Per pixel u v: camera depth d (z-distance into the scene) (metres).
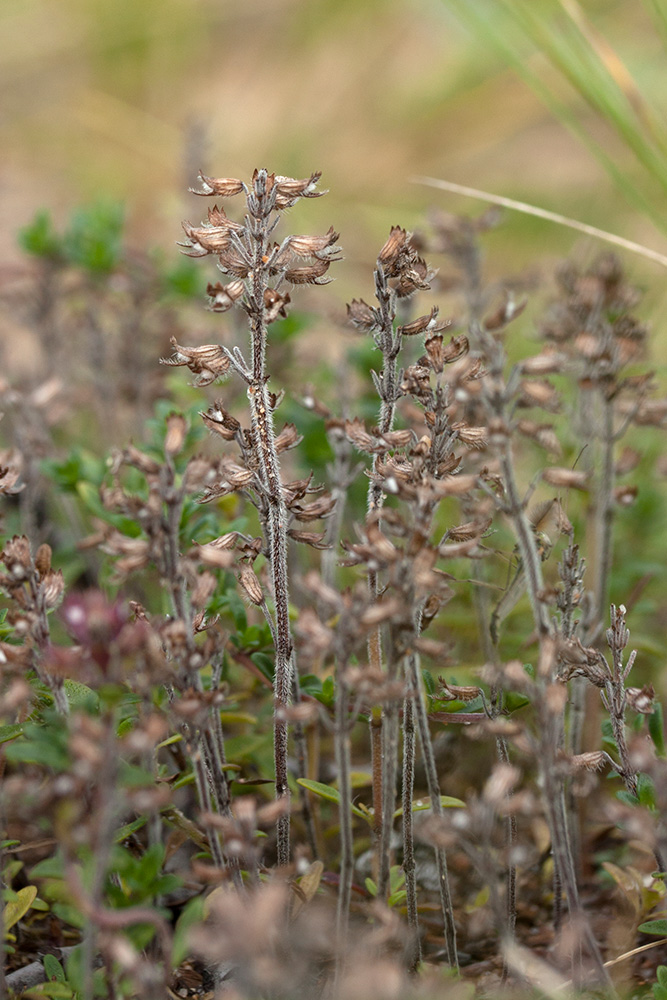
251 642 3.59
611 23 10.47
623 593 4.86
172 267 5.91
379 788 3.20
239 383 5.46
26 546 2.58
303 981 2.71
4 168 11.69
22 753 2.28
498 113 11.79
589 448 4.23
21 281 6.50
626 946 3.37
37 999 2.77
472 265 5.16
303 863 2.50
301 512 2.98
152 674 2.36
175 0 13.36
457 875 3.79
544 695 2.49
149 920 2.21
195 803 3.81
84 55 13.23
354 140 12.23
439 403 2.84
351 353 5.14
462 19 6.67
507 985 3.10
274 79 13.16
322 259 2.80
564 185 10.16
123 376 5.77
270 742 3.69
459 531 2.79
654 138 5.33
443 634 4.42
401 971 2.61
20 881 3.51
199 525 3.73
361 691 2.36
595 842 3.96
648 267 7.05
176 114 12.85
